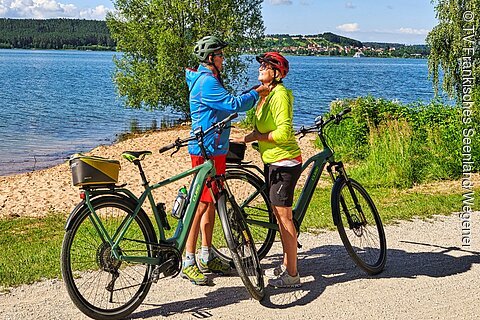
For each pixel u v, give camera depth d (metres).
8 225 8.93
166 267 4.98
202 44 5.42
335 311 5.00
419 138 13.89
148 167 14.36
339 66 146.00
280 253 6.53
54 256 6.35
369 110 16.47
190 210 5.14
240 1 27.88
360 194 6.19
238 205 5.57
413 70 128.75
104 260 4.81
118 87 28.70
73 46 199.62
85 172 4.63
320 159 5.90
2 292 5.25
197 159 5.50
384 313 4.98
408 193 10.91
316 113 31.89
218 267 5.84
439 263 6.27
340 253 6.57
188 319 4.83
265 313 4.96
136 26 27.50
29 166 17.00
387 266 6.16
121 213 5.14
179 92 27.75
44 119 28.92
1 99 38.78
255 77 50.12
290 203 5.43
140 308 5.04
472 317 4.93
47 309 4.92
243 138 5.52
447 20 18.98
